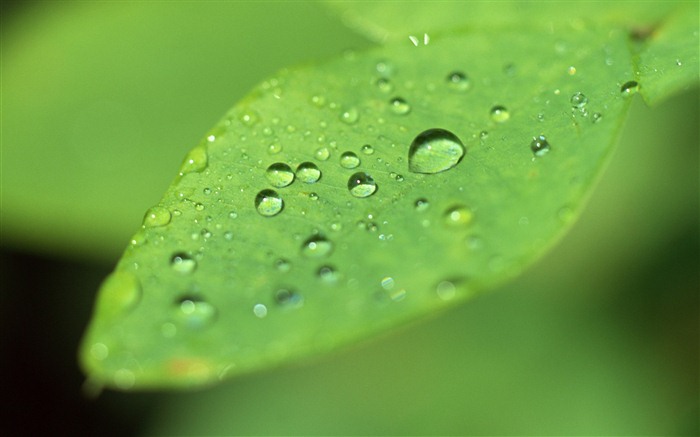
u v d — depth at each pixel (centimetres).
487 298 18
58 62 16
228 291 13
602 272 18
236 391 18
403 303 13
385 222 13
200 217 13
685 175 18
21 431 18
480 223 13
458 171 13
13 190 16
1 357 19
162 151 16
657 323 18
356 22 15
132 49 16
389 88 14
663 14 14
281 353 13
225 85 16
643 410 17
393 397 18
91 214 16
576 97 14
